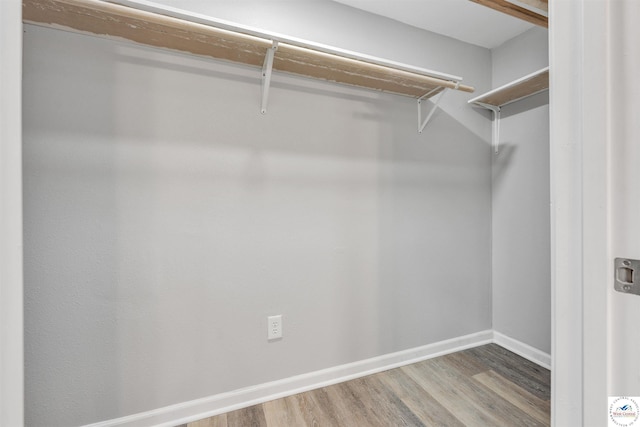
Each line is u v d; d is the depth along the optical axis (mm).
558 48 424
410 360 1957
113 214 1322
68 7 1090
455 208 2100
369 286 1843
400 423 1414
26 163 1202
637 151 347
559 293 424
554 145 431
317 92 1671
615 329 361
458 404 1546
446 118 2059
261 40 1240
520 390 1656
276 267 1606
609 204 365
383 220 1875
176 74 1401
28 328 1217
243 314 1544
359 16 1779
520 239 2033
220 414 1485
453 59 2068
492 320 2211
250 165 1539
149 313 1384
